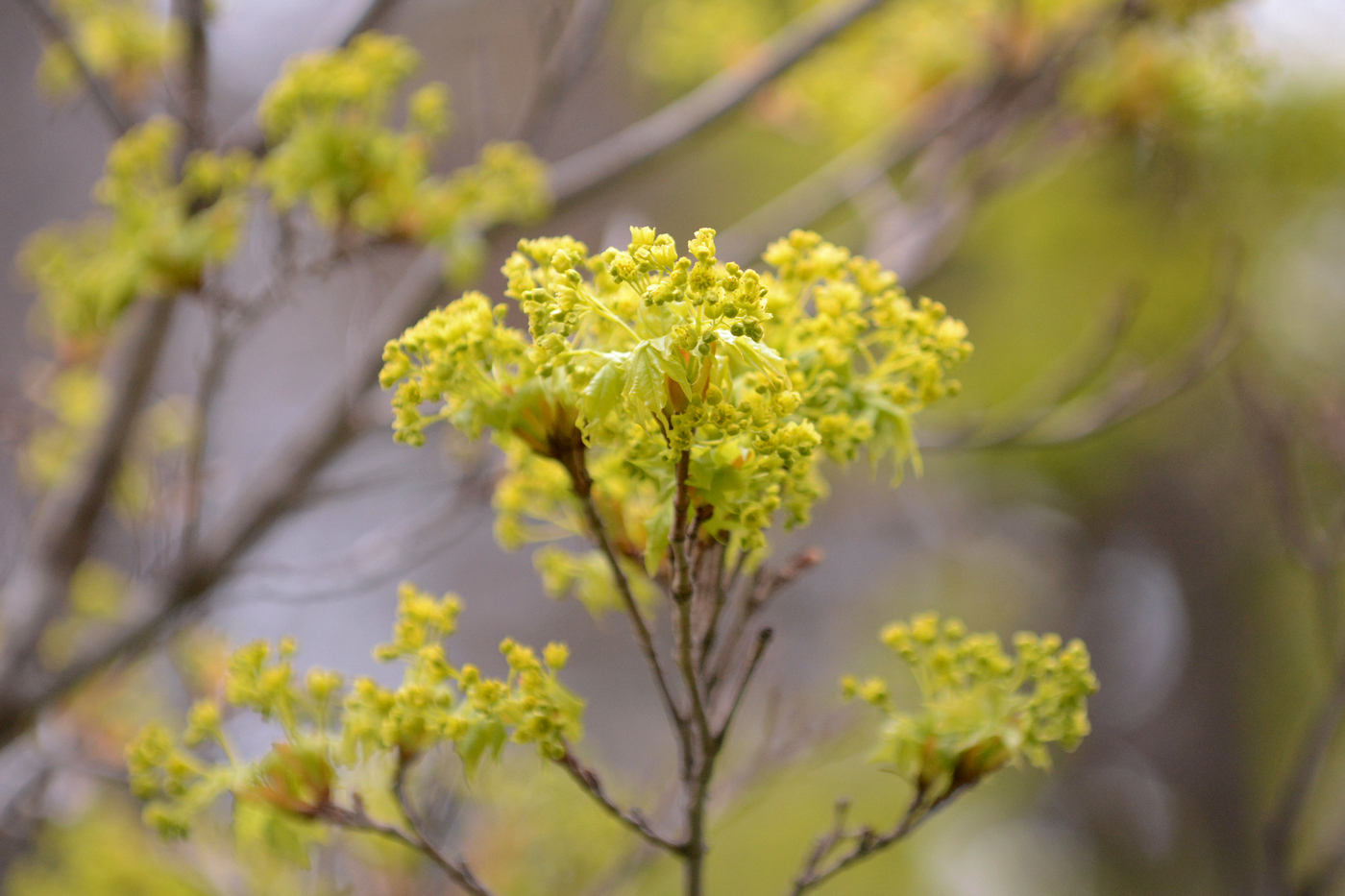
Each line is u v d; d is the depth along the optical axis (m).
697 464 1.33
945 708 1.62
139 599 3.16
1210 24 3.59
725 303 1.13
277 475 3.30
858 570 9.02
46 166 8.00
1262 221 5.27
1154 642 9.73
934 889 8.38
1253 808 8.59
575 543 2.31
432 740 1.60
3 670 3.32
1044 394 4.45
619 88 6.79
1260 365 4.96
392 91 2.71
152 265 2.65
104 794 3.49
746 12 4.27
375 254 2.93
